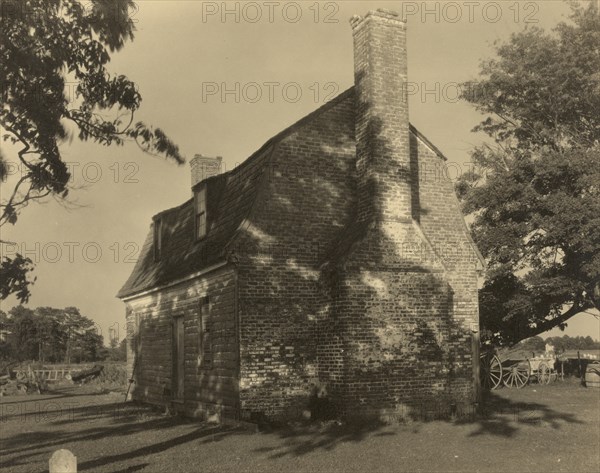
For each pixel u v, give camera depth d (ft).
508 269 86.43
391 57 55.42
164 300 71.41
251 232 52.06
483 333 90.22
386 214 52.75
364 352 49.78
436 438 41.47
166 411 65.10
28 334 247.29
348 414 48.57
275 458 36.35
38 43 33.58
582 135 97.14
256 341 51.01
